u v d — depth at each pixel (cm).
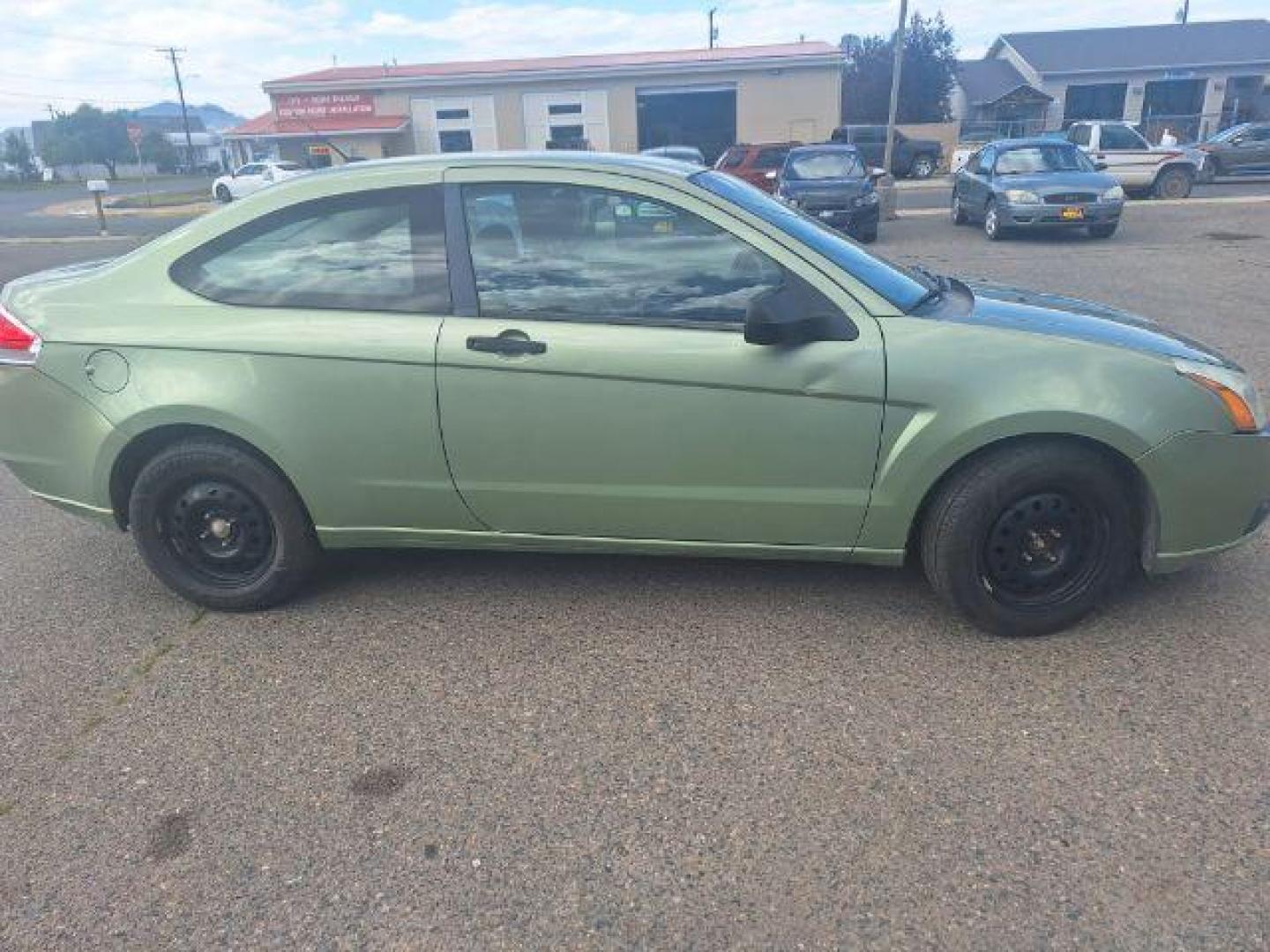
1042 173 1608
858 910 233
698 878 244
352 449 353
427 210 349
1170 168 2086
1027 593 342
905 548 345
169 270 364
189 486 372
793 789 274
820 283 330
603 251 339
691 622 366
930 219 2009
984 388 319
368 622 376
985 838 253
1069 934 223
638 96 3681
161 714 321
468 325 341
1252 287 1043
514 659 346
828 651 343
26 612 395
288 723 313
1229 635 344
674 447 338
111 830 267
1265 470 333
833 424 329
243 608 385
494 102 3700
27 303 373
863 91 5028
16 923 237
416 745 300
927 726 299
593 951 224
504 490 353
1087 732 294
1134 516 339
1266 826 254
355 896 242
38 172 8375
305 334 347
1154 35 4647
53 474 377
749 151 2431
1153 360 323
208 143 9388
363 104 3725
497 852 255
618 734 301
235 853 257
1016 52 4791
